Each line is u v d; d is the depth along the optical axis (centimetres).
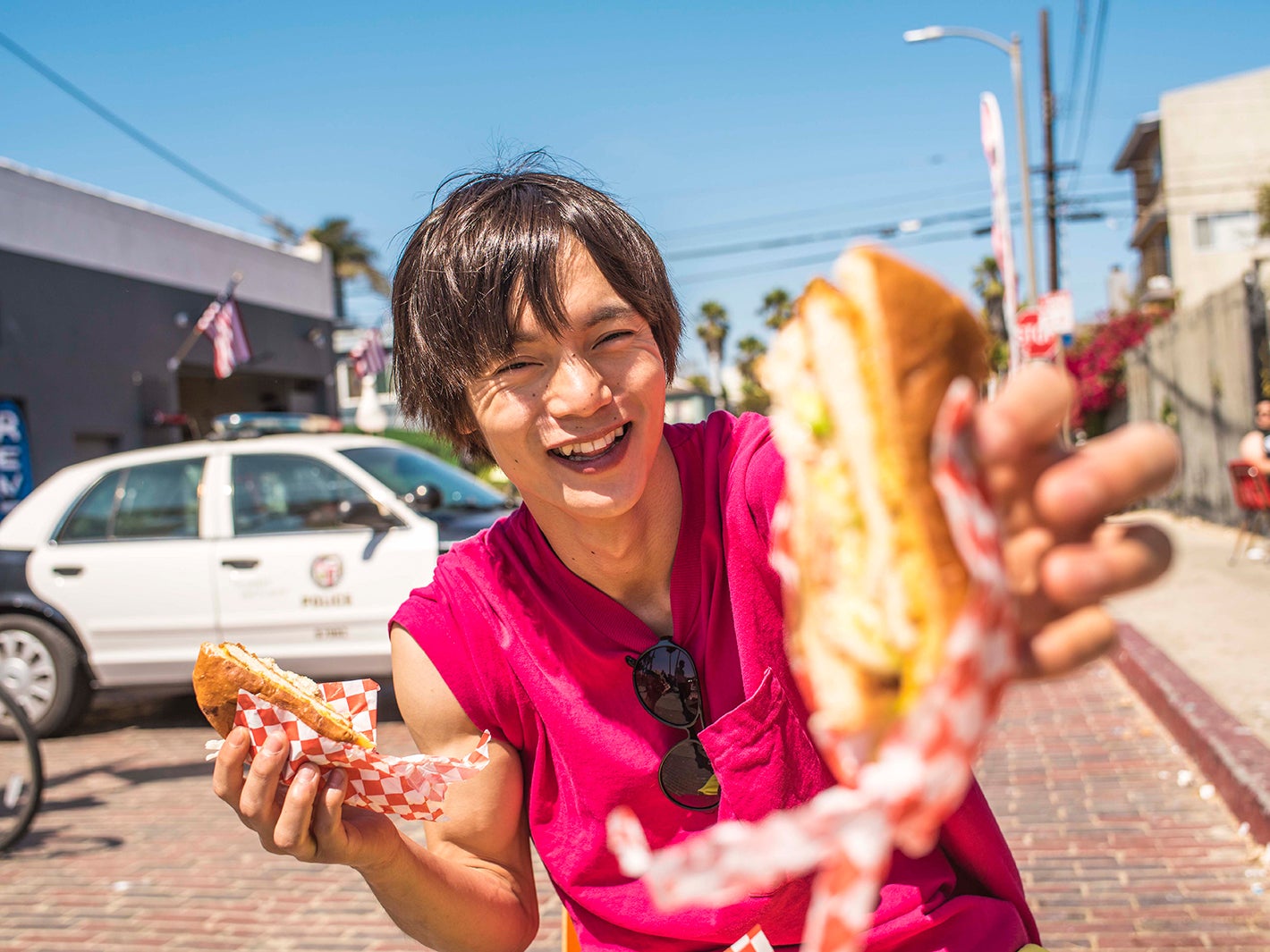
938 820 55
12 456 1572
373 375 1477
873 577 58
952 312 59
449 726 136
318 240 4003
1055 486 58
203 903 394
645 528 127
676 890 61
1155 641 681
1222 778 428
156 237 1894
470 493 657
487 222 123
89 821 489
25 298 1609
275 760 115
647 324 125
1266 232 2866
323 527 605
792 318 65
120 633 612
